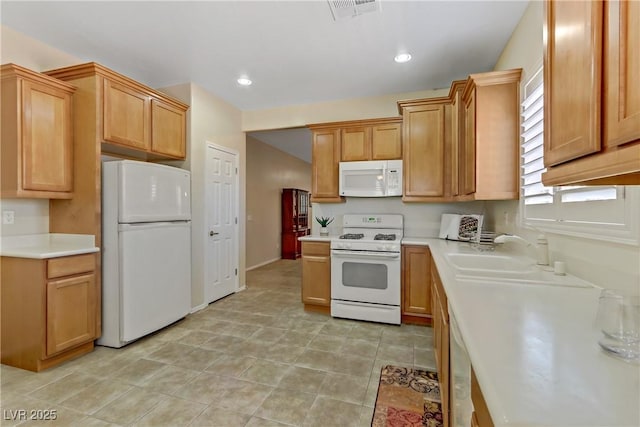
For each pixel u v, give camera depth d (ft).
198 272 11.53
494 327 2.86
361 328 9.81
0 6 6.86
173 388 6.44
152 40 8.36
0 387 6.42
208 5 6.88
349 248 10.55
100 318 8.27
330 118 13.06
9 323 7.24
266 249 22.00
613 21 2.08
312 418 5.56
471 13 7.11
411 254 10.07
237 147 14.05
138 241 8.50
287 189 24.18
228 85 11.39
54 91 7.79
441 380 5.79
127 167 8.21
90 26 7.68
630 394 1.84
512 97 7.17
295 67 9.94
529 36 6.62
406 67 9.88
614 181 2.75
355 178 11.25
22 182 7.19
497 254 6.97
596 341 2.57
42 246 8.18
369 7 6.97
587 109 2.37
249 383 6.65
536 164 6.08
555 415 1.65
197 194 11.47
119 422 5.40
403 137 10.62
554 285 4.25
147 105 9.53
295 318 10.70
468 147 8.21
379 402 6.02
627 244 3.52
